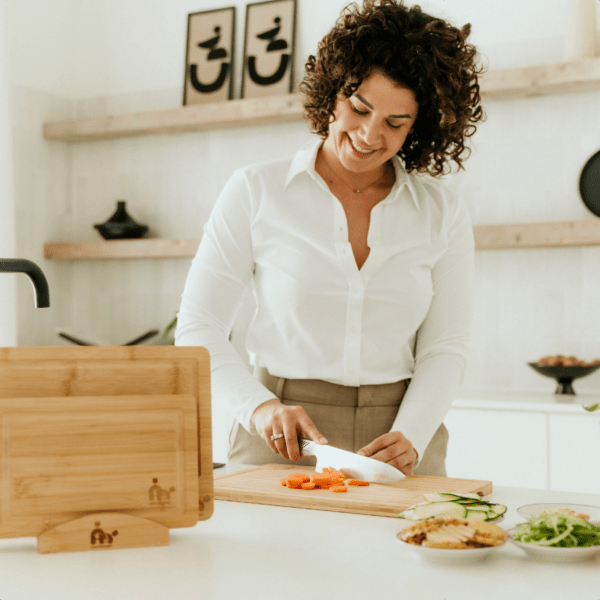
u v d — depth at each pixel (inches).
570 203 108.5
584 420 92.0
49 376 32.4
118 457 31.6
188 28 133.4
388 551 29.8
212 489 33.7
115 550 30.4
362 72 43.8
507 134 111.8
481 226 105.3
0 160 126.2
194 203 134.1
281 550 30.1
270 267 50.6
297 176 50.6
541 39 110.7
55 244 136.0
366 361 49.7
